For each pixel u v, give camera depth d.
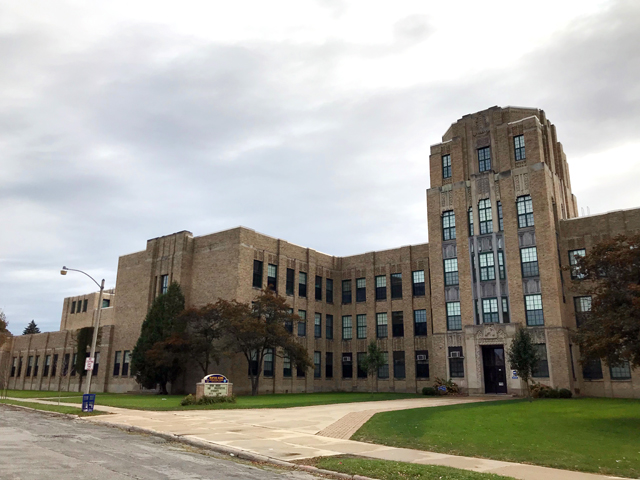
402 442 15.75
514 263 42.09
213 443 15.40
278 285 48.91
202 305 47.12
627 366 38.22
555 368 38.44
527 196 42.72
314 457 13.36
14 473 10.50
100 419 22.70
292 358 43.41
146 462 12.41
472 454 14.04
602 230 41.50
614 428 18.64
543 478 10.96
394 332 51.25
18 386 73.25
